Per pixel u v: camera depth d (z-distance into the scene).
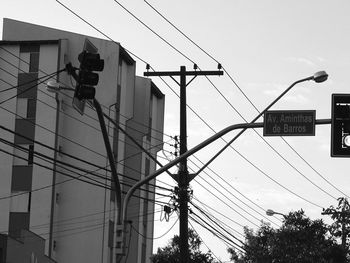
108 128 48.59
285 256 39.62
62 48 47.88
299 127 20.34
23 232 36.28
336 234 39.56
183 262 27.31
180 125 28.56
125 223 22.58
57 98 47.44
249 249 40.84
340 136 19.34
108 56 49.53
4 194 46.97
